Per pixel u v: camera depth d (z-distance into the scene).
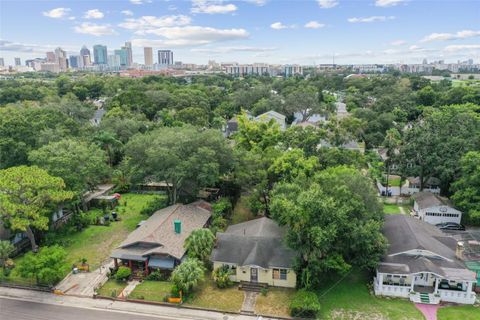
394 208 57.22
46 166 46.75
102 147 67.00
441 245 37.84
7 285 36.59
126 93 105.69
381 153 80.44
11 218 38.38
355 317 31.31
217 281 35.69
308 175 47.75
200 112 98.69
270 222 42.47
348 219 34.47
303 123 101.69
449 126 60.44
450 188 53.81
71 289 35.97
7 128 54.09
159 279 37.09
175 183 51.03
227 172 54.09
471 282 32.66
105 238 46.47
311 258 33.03
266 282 36.03
